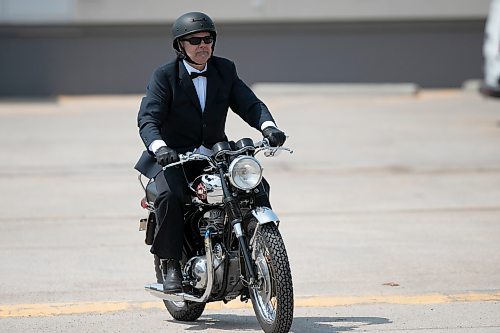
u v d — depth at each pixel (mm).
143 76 79938
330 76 81000
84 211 32688
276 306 16516
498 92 50844
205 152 18125
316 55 80625
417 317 19578
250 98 18438
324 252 26125
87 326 19297
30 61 79625
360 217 31172
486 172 40219
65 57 79688
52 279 23578
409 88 74812
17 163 43625
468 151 46031
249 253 16812
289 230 29203
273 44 80375
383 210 32344
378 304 20797
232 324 19312
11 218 31625
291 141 50031
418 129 54000
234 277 17531
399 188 36688
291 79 80875
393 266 24453
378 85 79312
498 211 32031
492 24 51219
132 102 72562
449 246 26750
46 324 19500
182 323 19484
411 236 28109
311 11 79562
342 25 80188
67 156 45531
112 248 27000
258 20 79312
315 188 36906
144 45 79688
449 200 34094
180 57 18312
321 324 19062
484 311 20031
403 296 21484
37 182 38750
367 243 27234
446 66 81062
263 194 17344
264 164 43094
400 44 80812
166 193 17688
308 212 32156
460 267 24281
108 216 31766
